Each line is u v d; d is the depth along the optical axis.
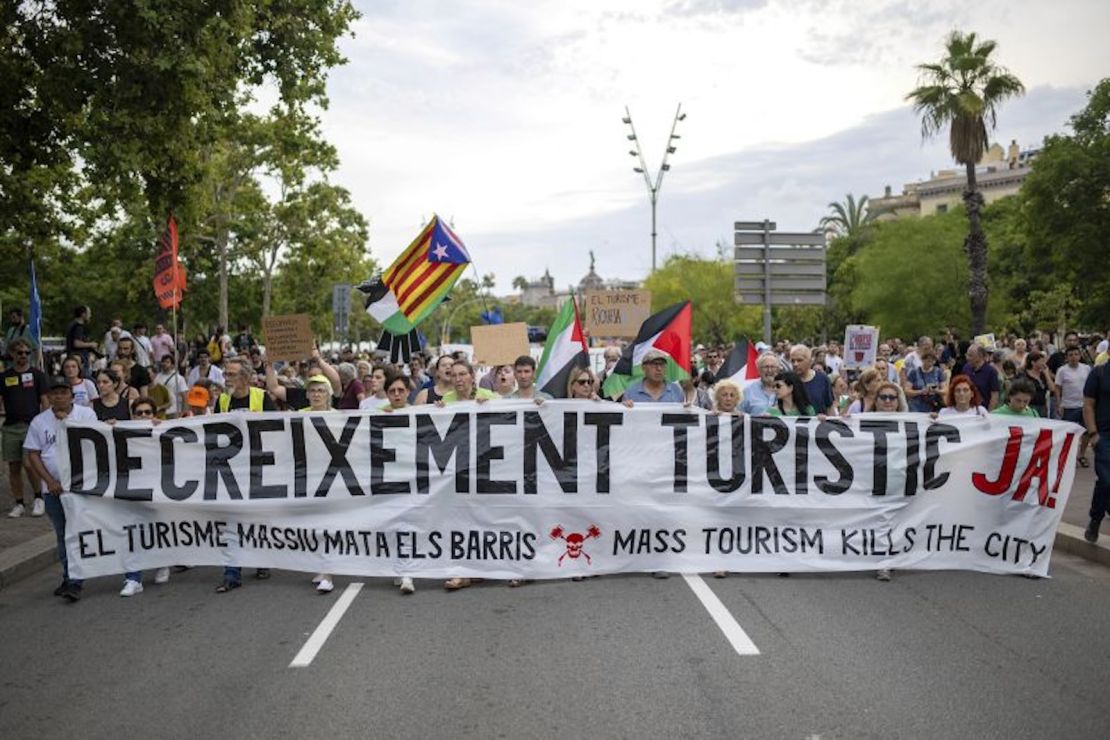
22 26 12.55
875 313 54.25
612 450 8.34
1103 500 8.93
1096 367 9.10
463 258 12.04
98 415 10.45
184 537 8.38
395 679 5.78
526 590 7.98
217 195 33.12
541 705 5.33
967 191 31.28
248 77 15.67
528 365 8.90
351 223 39.19
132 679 5.91
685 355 9.95
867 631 6.61
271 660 6.19
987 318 51.72
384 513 8.30
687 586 7.96
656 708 5.26
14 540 10.07
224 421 8.39
